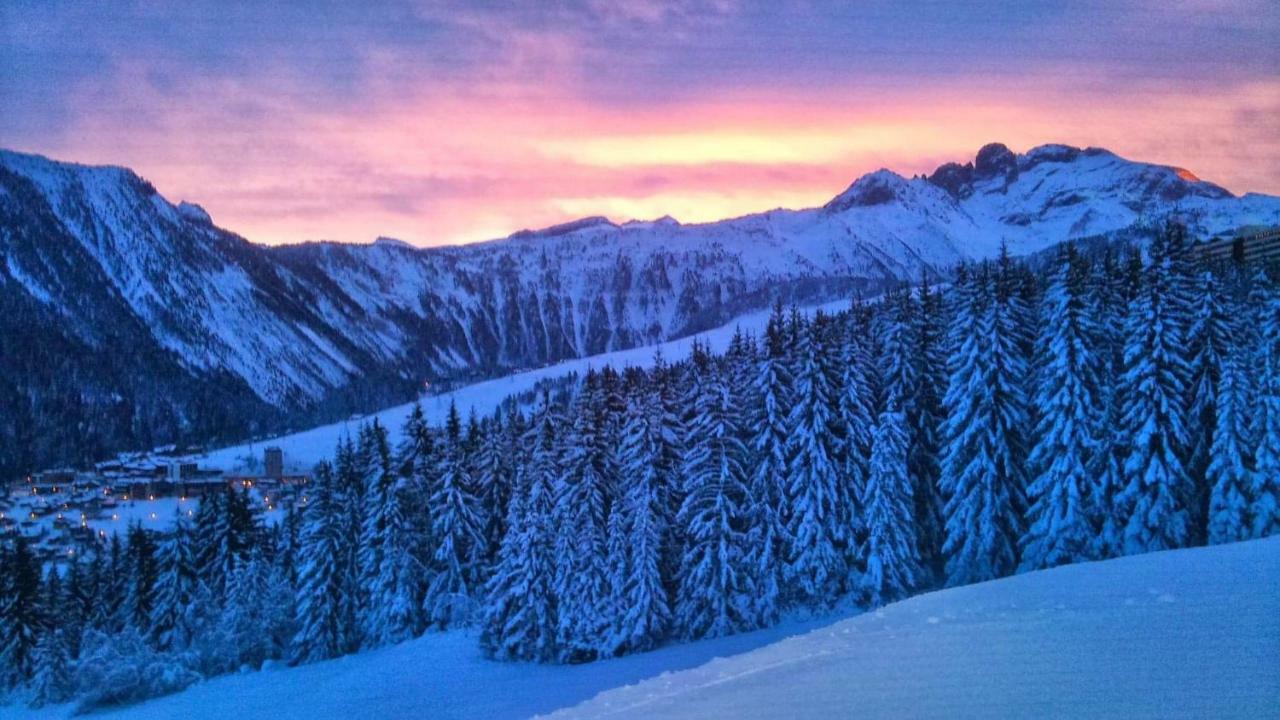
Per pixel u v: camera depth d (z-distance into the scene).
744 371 54.44
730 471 47.56
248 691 52.94
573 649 46.88
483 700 42.66
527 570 49.38
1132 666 13.55
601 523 49.84
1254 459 38.47
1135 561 24.16
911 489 45.12
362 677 50.91
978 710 12.38
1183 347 39.38
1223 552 23.50
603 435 51.44
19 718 57.38
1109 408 41.19
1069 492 39.94
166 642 65.88
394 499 59.78
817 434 46.03
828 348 49.62
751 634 45.12
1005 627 17.59
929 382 48.94
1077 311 41.25
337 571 61.66
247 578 64.69
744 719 13.59
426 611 59.88
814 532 45.06
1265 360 38.78
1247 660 13.23
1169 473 38.91
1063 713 11.81
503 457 63.19
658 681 18.75
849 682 14.90
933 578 47.41
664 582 49.81
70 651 68.25
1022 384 44.72
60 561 126.38
